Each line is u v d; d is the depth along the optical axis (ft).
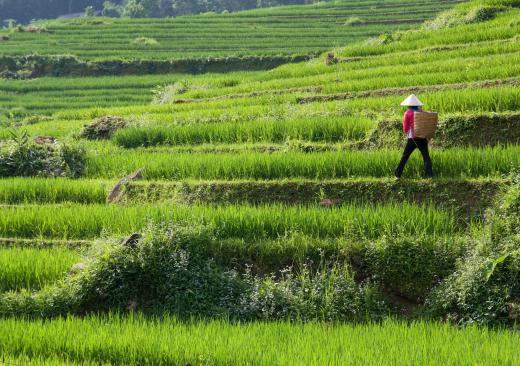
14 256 54.90
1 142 84.12
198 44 215.10
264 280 53.83
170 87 134.00
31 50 204.13
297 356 40.45
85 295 51.90
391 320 48.19
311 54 186.09
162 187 68.28
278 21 256.11
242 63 188.24
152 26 254.68
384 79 91.86
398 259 53.36
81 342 42.96
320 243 55.31
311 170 66.33
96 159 79.97
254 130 81.30
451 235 54.65
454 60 96.37
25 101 158.61
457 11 132.36
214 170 69.31
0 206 67.72
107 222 61.05
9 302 50.72
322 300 51.34
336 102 87.15
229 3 430.61
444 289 51.26
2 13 477.77
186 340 42.91
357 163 65.41
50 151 81.51
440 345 41.81
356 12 256.32
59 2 492.54
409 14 245.65
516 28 106.73
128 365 41.24
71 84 173.17
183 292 52.44
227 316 49.98
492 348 40.93
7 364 40.06
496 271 49.75
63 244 59.77
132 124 91.91
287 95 97.04
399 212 56.39
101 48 213.46
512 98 72.02
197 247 54.80
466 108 73.56
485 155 62.13
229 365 39.99
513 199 54.34
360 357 40.22
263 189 65.31
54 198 70.90
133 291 52.95
